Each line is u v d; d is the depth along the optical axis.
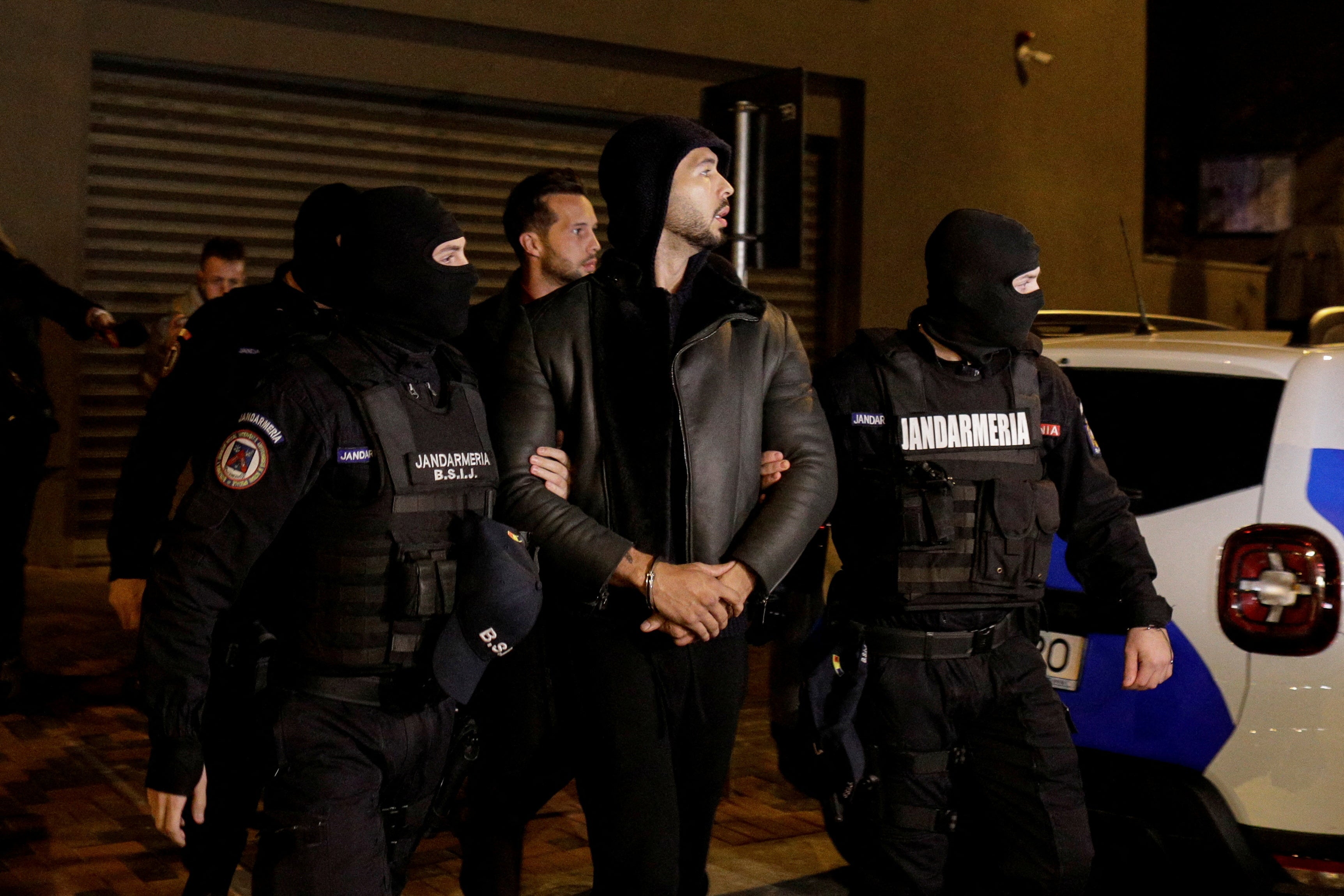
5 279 4.33
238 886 3.61
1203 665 3.15
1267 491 3.19
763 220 5.05
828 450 2.79
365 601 2.29
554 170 4.01
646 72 10.41
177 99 8.76
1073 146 13.02
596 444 2.68
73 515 8.47
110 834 4.04
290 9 8.88
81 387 8.50
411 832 2.46
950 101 11.95
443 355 2.52
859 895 2.94
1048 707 2.90
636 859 2.59
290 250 9.25
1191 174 16.92
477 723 2.67
